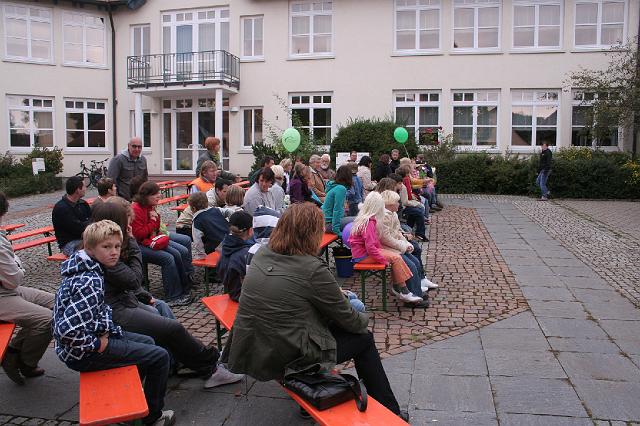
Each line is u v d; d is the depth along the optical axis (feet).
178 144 79.66
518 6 68.90
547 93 68.85
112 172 28.17
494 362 16.20
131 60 76.48
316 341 11.20
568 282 25.40
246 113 76.95
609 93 62.90
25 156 76.07
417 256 23.72
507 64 69.21
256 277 11.42
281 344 11.15
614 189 59.47
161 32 78.95
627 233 38.42
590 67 67.31
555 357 16.56
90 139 81.66
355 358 12.61
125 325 13.38
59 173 76.79
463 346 17.52
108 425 10.73
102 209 14.35
